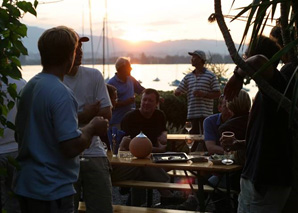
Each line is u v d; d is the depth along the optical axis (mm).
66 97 2283
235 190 4547
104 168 3420
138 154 4629
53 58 2354
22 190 2305
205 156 4902
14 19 2248
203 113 7555
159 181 5125
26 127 2338
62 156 2312
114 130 5402
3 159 3361
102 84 3443
